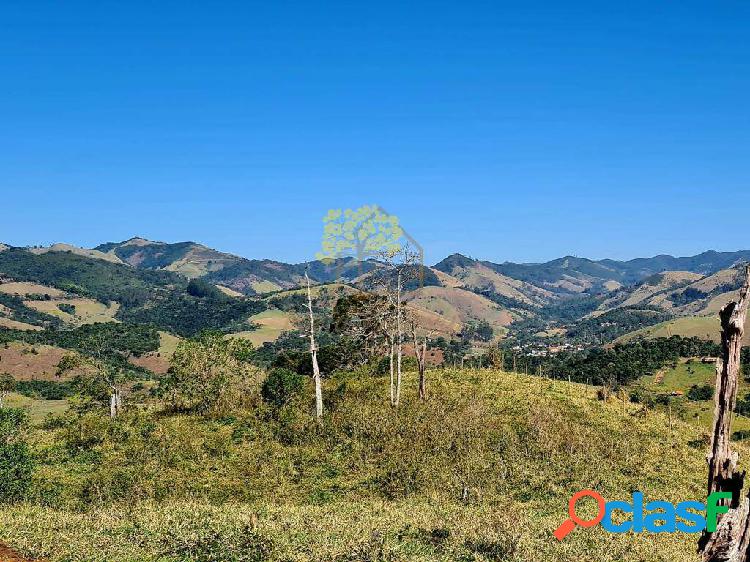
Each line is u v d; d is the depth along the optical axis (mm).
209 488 26062
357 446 32531
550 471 30219
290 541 16422
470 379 49250
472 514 21219
